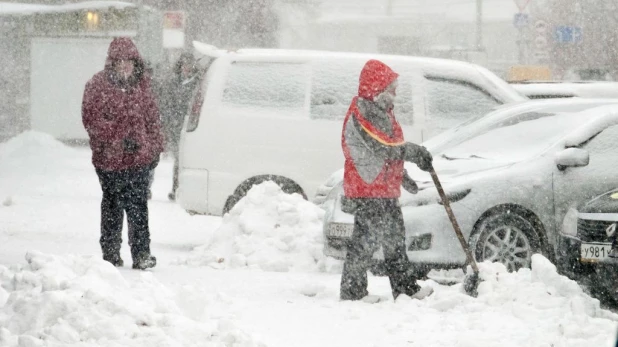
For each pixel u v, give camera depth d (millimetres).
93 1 73750
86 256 18391
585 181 25297
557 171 25375
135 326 15570
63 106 75375
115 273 17625
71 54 74938
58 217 36250
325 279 24766
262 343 15742
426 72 32250
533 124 27344
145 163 25219
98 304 15867
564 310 18875
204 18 87812
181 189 31438
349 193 21172
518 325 18141
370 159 20938
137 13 71625
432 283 22594
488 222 24812
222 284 23406
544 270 20219
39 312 15641
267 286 23188
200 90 31672
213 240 27953
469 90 32312
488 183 25016
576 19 94312
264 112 31344
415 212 24641
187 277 24406
